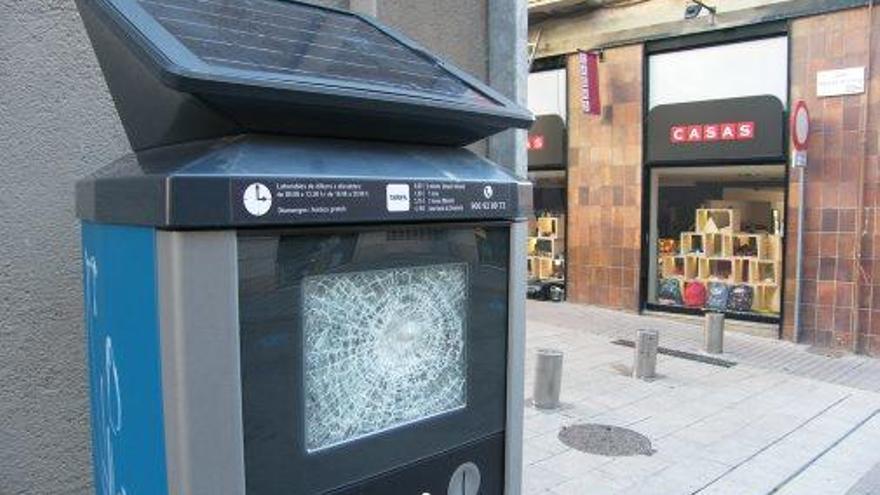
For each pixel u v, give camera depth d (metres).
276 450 1.27
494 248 1.62
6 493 1.87
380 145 1.47
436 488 1.56
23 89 1.86
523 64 3.15
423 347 1.52
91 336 1.62
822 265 8.78
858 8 8.37
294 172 1.24
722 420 6.00
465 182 1.49
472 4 3.08
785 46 9.06
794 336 9.00
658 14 10.14
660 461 5.07
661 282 10.67
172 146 1.41
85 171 1.98
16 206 1.86
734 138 9.53
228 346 1.18
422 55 1.79
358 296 1.39
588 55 10.59
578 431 5.61
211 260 1.15
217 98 1.17
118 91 1.48
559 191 11.79
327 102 1.25
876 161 8.35
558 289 11.63
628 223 10.75
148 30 1.25
